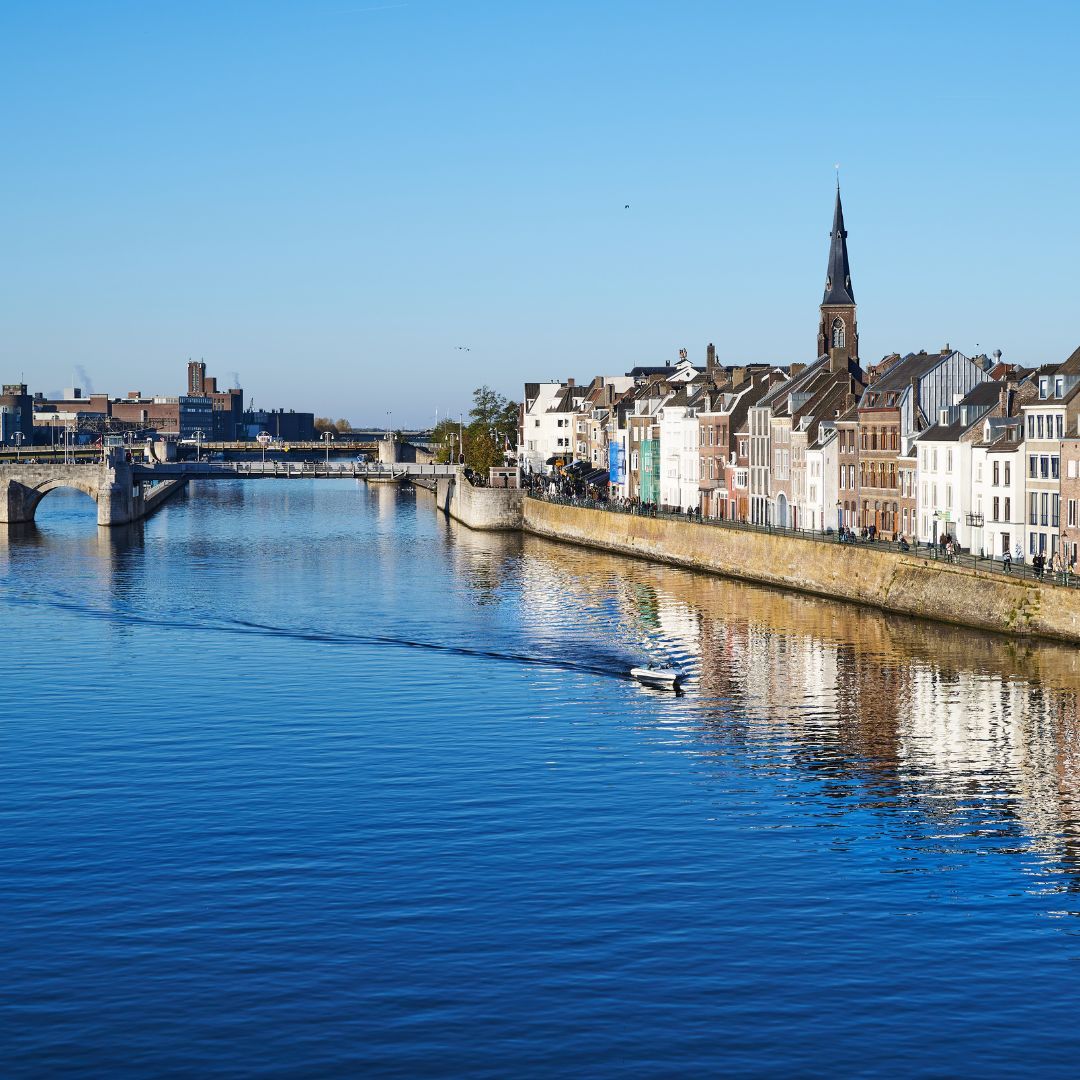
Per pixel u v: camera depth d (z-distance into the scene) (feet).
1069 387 422.82
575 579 551.59
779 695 325.01
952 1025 162.71
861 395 580.71
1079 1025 162.91
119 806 240.73
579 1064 154.61
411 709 315.78
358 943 183.73
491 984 172.24
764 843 221.87
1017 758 269.85
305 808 239.30
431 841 222.28
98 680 349.82
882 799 245.04
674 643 394.32
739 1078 151.94
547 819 233.55
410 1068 153.79
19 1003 167.94
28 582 556.92
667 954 180.45
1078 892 201.36
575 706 318.04
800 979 173.58
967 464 473.67
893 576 438.81
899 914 193.26
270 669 364.38
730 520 602.03
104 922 190.39
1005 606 388.16
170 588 536.83
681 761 270.05
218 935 186.29
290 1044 158.61
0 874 208.03
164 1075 152.87
